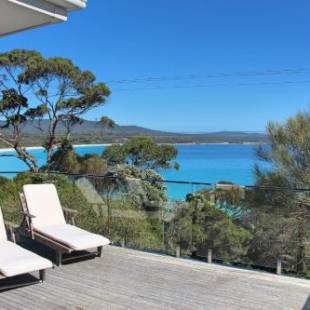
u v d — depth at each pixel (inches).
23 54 699.4
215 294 157.2
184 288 163.3
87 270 184.9
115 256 207.3
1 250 172.9
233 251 208.8
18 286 164.1
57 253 192.1
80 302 149.5
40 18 173.6
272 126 411.2
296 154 398.6
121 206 241.1
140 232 231.5
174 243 220.4
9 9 161.2
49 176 304.3
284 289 162.9
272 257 203.5
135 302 149.5
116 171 667.4
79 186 261.7
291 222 208.2
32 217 201.0
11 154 751.1
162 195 232.7
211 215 214.5
